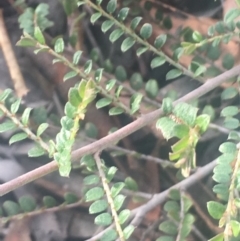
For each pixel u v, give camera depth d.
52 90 0.61
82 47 0.60
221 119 0.58
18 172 0.60
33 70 0.61
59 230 0.60
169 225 0.53
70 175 0.60
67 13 0.56
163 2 0.60
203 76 0.54
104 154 0.60
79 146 0.57
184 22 0.59
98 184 0.55
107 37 0.61
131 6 0.58
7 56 0.59
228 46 0.58
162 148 0.60
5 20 0.61
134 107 0.49
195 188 0.58
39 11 0.55
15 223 0.59
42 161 0.60
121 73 0.56
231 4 0.58
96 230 0.59
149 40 0.60
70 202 0.55
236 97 0.58
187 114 0.44
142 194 0.55
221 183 0.44
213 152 0.59
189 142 0.43
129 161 0.60
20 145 0.61
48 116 0.59
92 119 0.60
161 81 0.60
